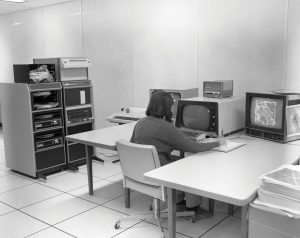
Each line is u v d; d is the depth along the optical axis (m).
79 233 2.70
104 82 5.25
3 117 4.27
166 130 2.47
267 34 3.47
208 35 3.92
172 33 4.27
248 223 1.73
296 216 1.55
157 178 1.94
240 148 2.58
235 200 1.62
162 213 2.79
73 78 4.29
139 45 4.67
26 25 6.40
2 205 3.27
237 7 3.64
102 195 3.47
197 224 2.80
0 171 4.39
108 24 5.00
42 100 4.07
